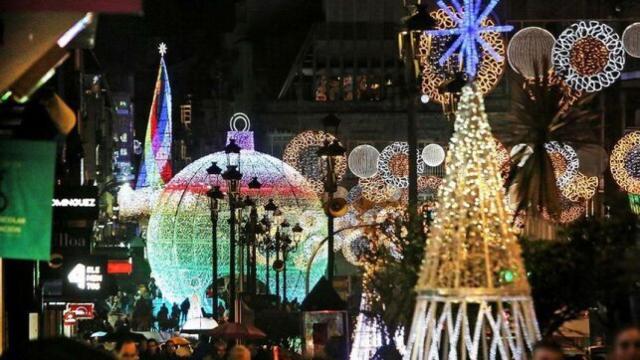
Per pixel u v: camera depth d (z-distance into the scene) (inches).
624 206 1327.5
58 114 772.0
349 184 7199.8
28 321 1551.4
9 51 745.0
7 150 655.8
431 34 2298.2
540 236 1405.0
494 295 1011.9
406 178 5295.3
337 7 7864.2
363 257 1617.9
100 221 6879.9
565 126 1504.7
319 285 1974.7
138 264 7096.5
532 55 3329.2
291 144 6845.5
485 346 1028.5
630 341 592.4
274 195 5482.3
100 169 6692.9
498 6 6043.3
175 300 5329.7
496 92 6722.4
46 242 652.7
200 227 5324.8
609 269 1162.6
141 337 1765.5
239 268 4751.5
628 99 4008.4
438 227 1026.7
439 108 7554.1
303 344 1982.0
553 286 1179.3
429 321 1027.3
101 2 708.7
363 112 7829.7
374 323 1665.8
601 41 3083.2
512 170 1502.2
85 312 2635.3
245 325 2267.5
